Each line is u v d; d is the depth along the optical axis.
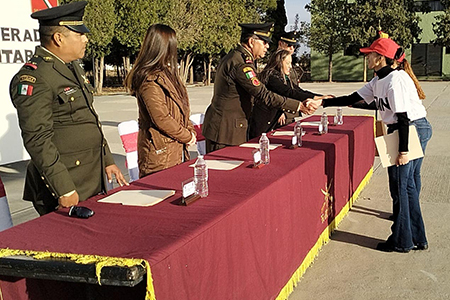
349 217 4.66
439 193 5.35
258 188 2.59
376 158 7.27
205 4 26.09
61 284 2.01
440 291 3.20
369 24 30.19
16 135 6.05
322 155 3.70
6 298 1.87
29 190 2.70
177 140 3.22
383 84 3.51
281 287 2.89
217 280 2.08
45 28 2.47
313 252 3.58
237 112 4.10
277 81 4.80
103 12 20.66
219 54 31.53
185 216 2.12
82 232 1.96
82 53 2.60
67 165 2.57
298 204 3.16
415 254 3.79
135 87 3.15
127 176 6.38
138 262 1.61
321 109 13.49
